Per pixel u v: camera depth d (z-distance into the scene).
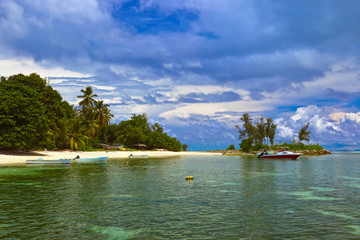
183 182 25.64
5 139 46.72
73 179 26.75
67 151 74.00
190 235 10.72
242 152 135.12
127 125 126.69
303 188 22.55
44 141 54.16
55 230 11.23
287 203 16.55
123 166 44.28
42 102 64.06
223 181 26.73
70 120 81.25
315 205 16.05
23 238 10.27
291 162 63.34
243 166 48.50
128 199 17.45
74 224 12.07
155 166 45.59
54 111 63.91
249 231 11.22
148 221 12.59
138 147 126.31
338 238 10.44
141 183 24.61
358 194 19.78
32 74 64.06
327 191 21.00
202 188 22.11
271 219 12.98
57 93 66.19
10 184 23.23
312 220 12.86
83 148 80.38
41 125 50.94
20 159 47.66
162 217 13.26
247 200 17.39
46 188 21.27
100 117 100.88
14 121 47.22
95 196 18.33
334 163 59.34
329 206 15.74
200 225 12.01
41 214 13.63
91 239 10.27
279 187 22.98
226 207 15.45
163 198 17.89
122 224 12.11
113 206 15.48
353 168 44.31
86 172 33.53
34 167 39.81
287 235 10.77
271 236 10.63
